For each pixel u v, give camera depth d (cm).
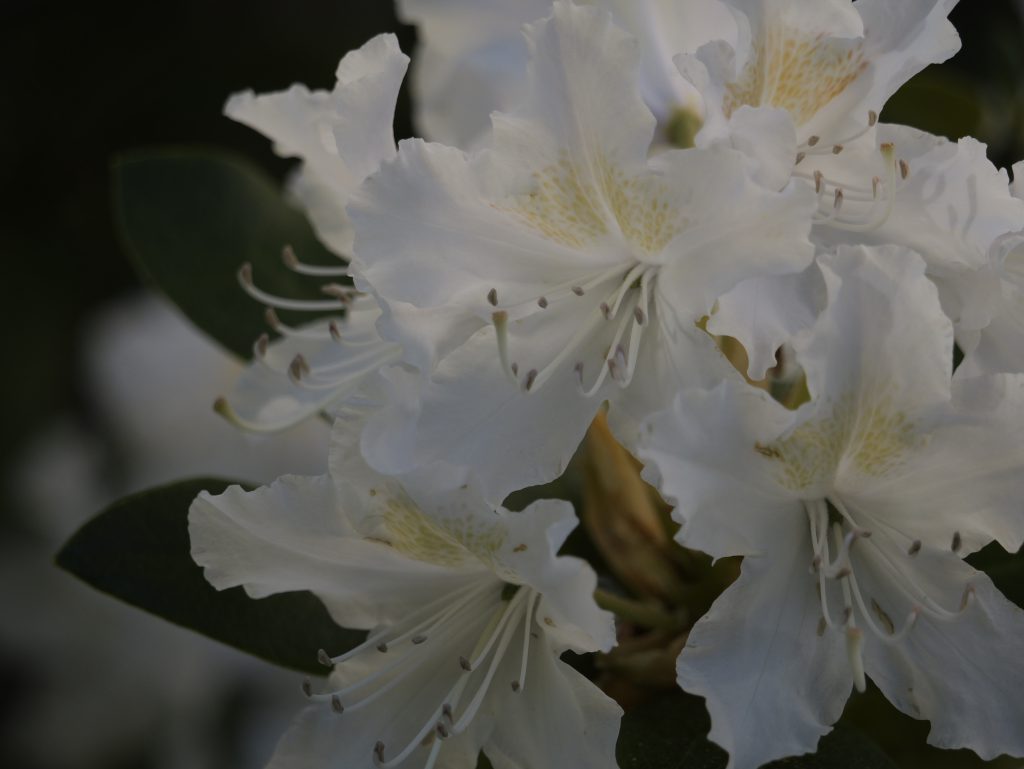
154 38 81
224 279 53
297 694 69
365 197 43
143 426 67
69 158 81
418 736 43
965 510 43
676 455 41
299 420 46
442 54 54
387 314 43
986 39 67
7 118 81
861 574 43
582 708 42
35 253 80
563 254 44
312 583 44
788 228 41
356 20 81
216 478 48
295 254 53
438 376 43
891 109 57
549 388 43
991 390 42
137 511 47
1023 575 47
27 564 71
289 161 81
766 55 43
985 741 42
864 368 42
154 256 52
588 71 42
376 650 44
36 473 72
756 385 46
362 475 43
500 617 44
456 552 43
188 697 70
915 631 43
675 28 46
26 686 72
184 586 47
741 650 42
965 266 43
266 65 81
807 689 42
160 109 81
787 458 42
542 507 41
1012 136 62
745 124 42
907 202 44
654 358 43
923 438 42
